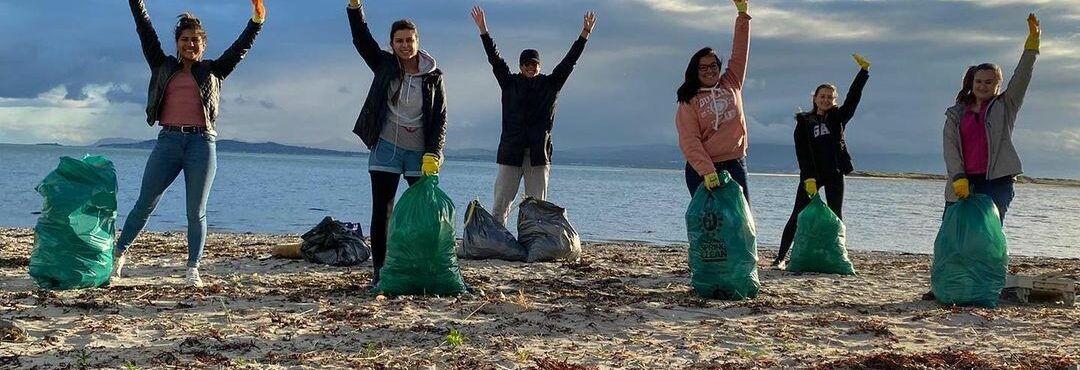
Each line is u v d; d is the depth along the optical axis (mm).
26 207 18172
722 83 6059
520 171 8336
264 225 15664
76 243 5613
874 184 77812
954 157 5891
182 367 3643
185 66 5758
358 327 4473
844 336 4613
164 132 5777
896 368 3748
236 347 4016
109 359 3754
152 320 4570
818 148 7809
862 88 7770
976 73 5773
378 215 5730
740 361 3957
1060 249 14453
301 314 4816
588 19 8008
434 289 5512
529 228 8312
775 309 5391
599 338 4438
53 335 4176
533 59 8109
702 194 5914
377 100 5586
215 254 8180
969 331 4805
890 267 8633
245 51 5906
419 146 5715
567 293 5895
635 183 55875
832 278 7340
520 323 4695
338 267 7496
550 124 8297
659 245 12094
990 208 5758
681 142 6000
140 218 6023
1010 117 5770
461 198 26984
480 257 8156
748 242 5801
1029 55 5625
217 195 24766
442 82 5750
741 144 6070
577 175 81500
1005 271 5770
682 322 4895
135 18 5684
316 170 66500
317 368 3695
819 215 7656
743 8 6074
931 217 23000
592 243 11906
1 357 3754
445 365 3779
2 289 5512
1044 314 5379
